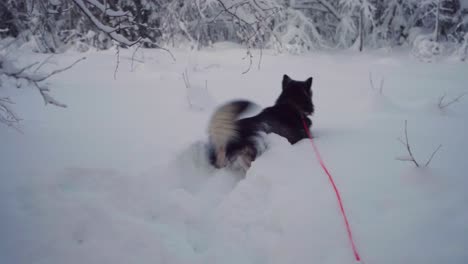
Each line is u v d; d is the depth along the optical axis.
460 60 9.61
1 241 2.03
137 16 3.96
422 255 1.75
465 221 1.95
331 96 5.71
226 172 3.28
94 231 2.19
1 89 5.54
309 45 11.34
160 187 2.77
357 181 2.52
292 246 1.98
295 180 2.64
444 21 11.52
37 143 3.41
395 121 4.08
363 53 11.41
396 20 12.21
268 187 2.69
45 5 3.50
